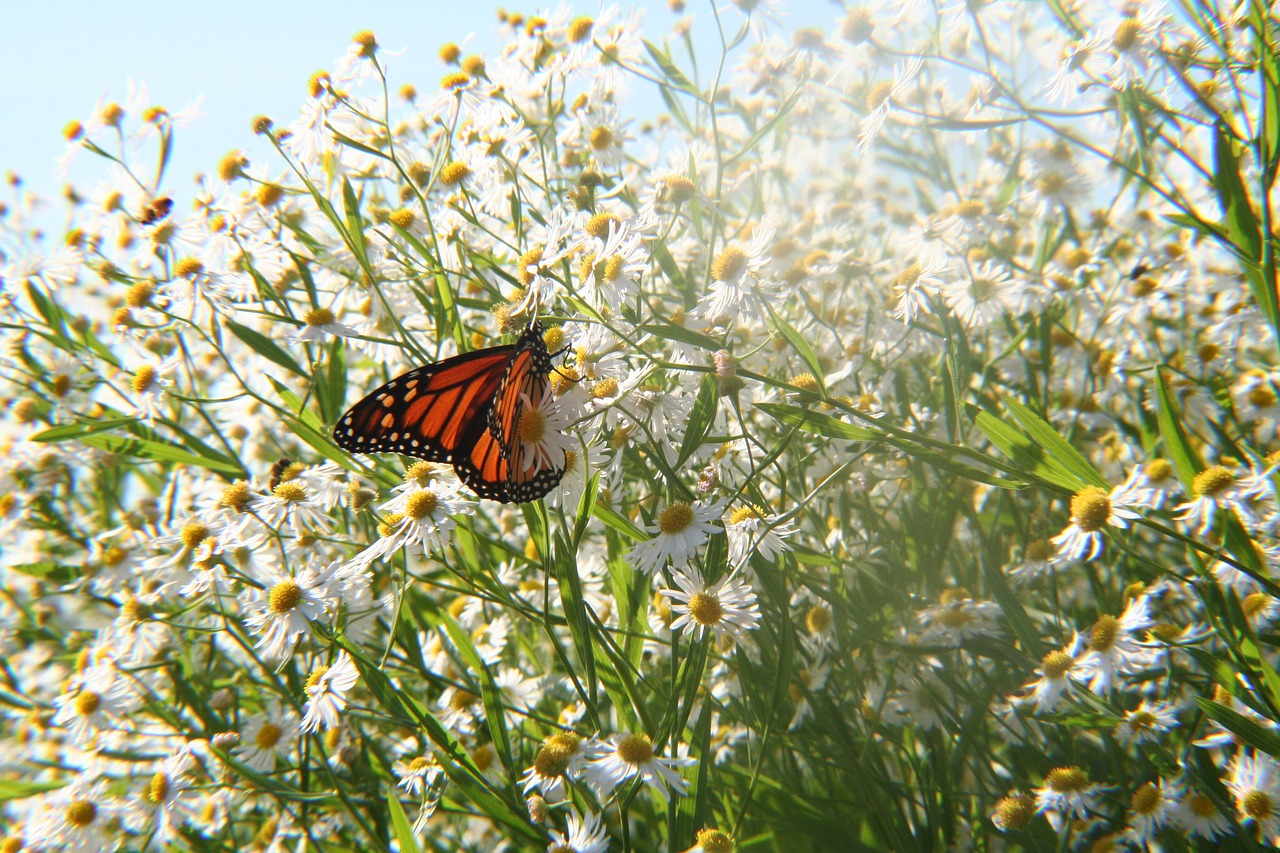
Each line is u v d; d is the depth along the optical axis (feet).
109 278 1.86
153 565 1.74
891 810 1.61
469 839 1.76
